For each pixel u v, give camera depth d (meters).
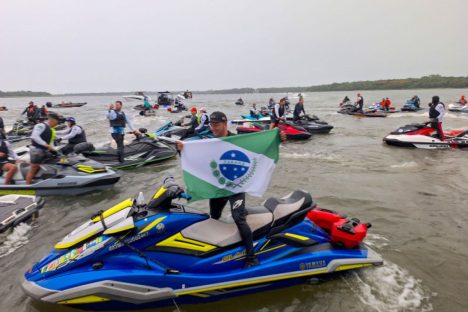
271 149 4.42
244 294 4.11
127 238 3.82
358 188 8.41
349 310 3.88
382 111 32.22
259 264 4.14
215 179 4.23
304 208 4.64
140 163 11.20
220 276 3.94
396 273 4.61
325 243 4.64
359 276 4.52
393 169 10.32
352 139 16.45
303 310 3.89
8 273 4.77
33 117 20.56
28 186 8.06
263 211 4.53
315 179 9.31
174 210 4.18
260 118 22.12
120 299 3.64
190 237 4.04
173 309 3.88
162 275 3.78
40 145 8.22
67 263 3.75
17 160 8.50
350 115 30.09
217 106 51.53
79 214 7.02
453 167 10.41
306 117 19.41
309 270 4.27
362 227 4.68
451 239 5.61
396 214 6.70
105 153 10.98
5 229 5.88
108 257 3.80
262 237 4.32
